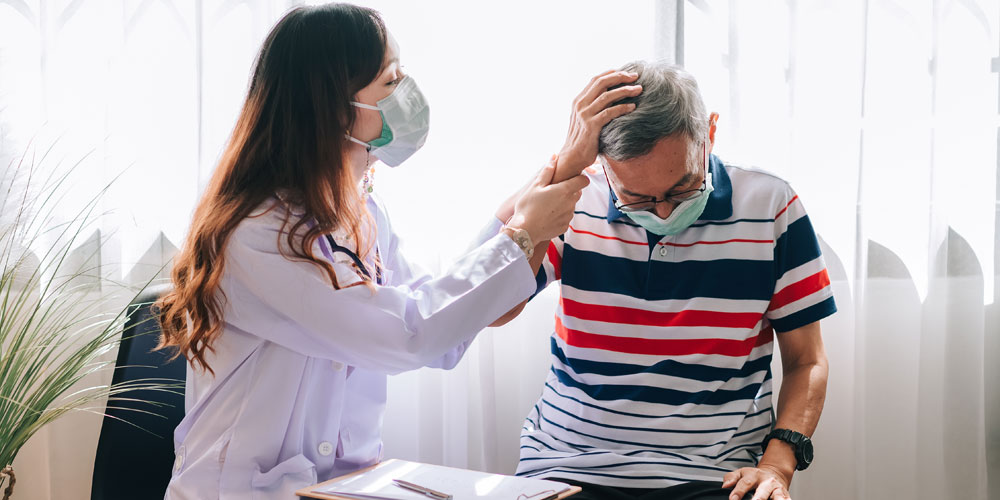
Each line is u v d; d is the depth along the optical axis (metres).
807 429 1.44
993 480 1.89
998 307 1.85
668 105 1.37
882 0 1.79
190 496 1.28
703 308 1.50
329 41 1.31
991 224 1.81
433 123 1.92
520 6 1.90
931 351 1.81
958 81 1.78
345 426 1.42
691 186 1.42
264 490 1.28
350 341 1.27
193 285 1.26
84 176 1.99
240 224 1.27
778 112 1.83
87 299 1.99
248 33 1.94
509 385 2.01
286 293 1.25
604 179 1.61
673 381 1.50
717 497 1.34
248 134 1.33
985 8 1.76
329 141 1.31
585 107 1.43
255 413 1.30
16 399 1.68
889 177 1.81
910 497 1.85
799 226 1.51
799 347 1.53
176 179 1.97
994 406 1.88
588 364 1.55
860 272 1.82
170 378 1.54
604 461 1.45
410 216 1.94
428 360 1.32
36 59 1.98
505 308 1.36
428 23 1.91
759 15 1.83
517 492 1.17
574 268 1.57
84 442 2.02
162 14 1.95
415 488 1.18
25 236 1.94
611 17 1.88
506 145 1.92
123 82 1.96
